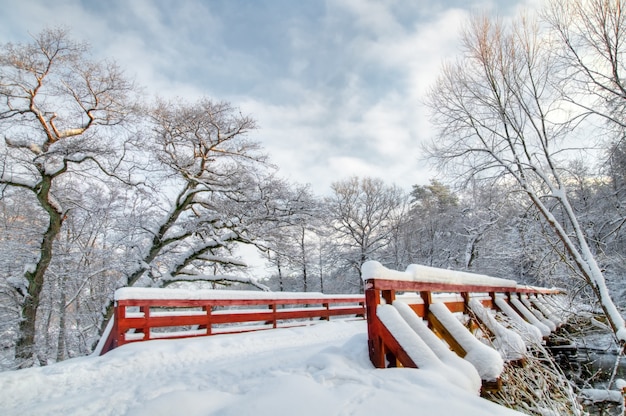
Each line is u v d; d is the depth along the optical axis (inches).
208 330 266.5
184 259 554.9
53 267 570.9
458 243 1122.0
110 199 580.1
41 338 547.8
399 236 1338.6
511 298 344.8
